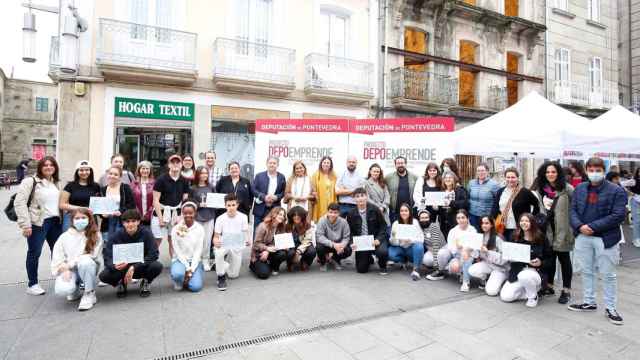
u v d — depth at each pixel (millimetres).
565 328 3855
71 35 8211
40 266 5746
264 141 7680
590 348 3430
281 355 3197
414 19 13719
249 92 10930
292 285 5129
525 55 16656
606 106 18906
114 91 9406
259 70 10750
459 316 4137
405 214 5715
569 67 18047
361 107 12672
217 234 5203
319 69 11625
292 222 5852
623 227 10641
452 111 14461
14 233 8047
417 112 13633
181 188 5703
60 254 4234
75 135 9141
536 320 4062
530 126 6582
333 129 7680
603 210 4059
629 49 19797
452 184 5992
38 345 3281
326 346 3377
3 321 3773
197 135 10352
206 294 4695
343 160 7691
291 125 7680
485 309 4367
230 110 10773
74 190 4855
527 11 16672
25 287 4812
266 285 5109
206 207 5762
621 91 19969
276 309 4234
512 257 4621
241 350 3275
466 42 15305
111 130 9391
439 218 6152
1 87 33500
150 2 9828
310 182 7070
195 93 10289
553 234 4770
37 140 35938
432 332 3713
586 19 18531
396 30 13352
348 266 6305
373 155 7656
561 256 4691
